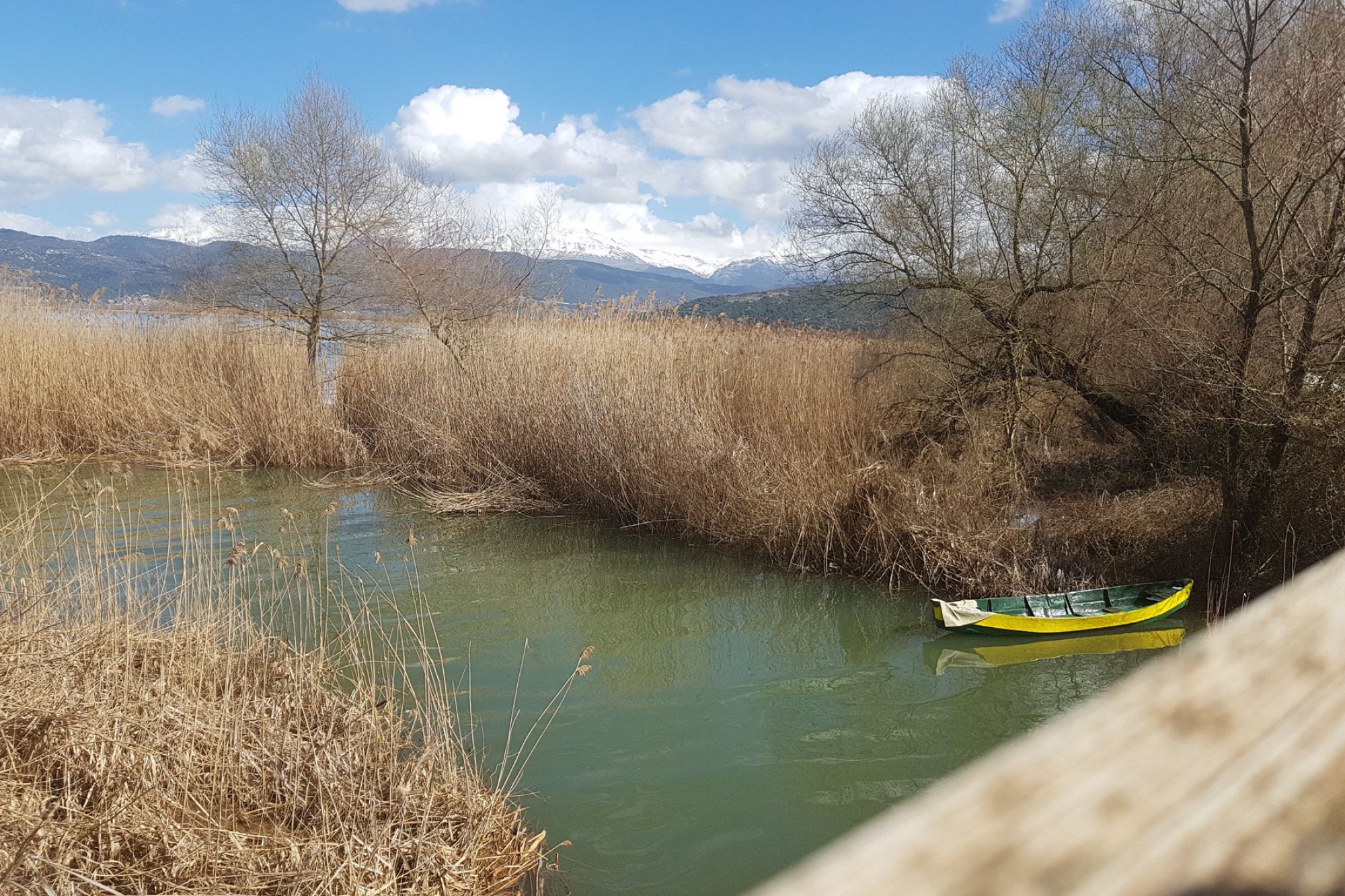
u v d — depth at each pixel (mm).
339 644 7055
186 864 3523
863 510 9086
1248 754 314
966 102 11133
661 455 10688
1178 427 9039
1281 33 7555
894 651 7227
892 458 10273
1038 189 10930
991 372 10789
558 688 6496
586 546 10008
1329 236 7168
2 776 3590
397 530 10531
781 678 6715
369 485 12758
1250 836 271
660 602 8344
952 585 8461
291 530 10336
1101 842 260
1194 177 9055
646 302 13922
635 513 10844
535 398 12312
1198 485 8992
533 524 10883
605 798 5094
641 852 4605
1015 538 8523
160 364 15320
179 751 4074
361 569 9086
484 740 5727
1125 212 9344
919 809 281
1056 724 340
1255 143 7527
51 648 4559
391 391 14641
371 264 15484
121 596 7270
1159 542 8547
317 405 14484
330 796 4043
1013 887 235
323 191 15562
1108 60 9914
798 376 12211
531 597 8430
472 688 6465
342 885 3646
